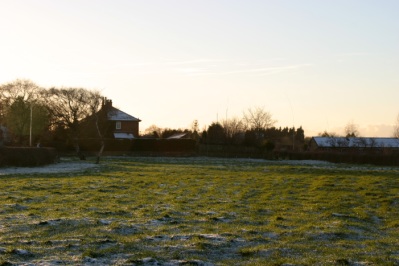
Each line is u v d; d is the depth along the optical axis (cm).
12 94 8362
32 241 1209
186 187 2591
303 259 1087
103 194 2234
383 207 1898
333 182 2783
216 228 1434
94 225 1437
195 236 1291
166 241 1238
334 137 10181
